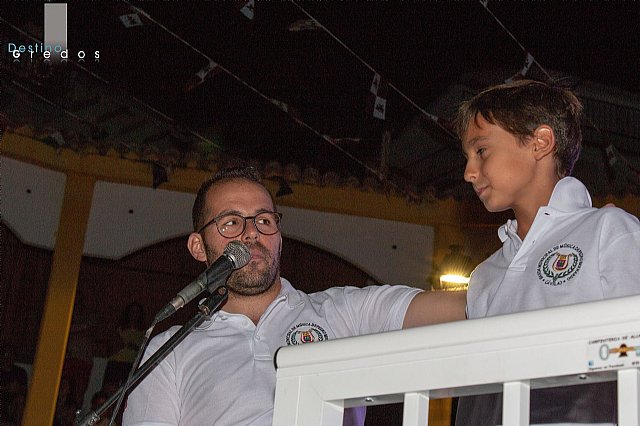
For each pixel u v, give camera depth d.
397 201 8.99
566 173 2.29
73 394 8.16
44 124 8.34
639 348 1.03
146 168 8.66
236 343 2.57
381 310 2.59
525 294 2.08
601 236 2.02
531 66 7.51
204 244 2.72
